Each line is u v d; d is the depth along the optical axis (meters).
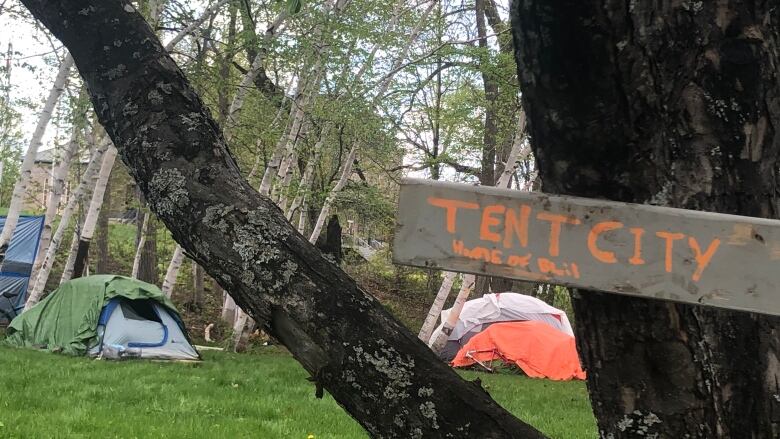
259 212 1.55
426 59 11.99
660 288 1.20
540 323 14.00
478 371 13.45
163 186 1.58
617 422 1.31
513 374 13.38
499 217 1.25
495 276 1.24
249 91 11.48
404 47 12.32
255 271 1.49
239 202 1.56
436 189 1.27
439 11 13.34
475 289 18.88
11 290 14.42
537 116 1.30
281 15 10.21
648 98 1.22
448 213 1.26
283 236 1.53
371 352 1.44
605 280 1.21
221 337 16.17
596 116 1.24
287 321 1.47
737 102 1.24
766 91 1.25
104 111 1.69
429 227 1.26
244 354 13.10
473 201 1.26
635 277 1.21
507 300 14.45
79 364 9.43
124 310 11.20
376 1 11.60
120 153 1.68
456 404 1.41
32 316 11.70
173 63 1.70
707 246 1.19
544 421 7.52
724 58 1.23
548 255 1.23
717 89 1.23
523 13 1.25
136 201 13.36
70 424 5.46
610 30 1.19
